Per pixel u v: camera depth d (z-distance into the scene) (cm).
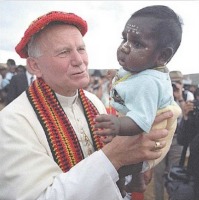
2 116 165
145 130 133
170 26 135
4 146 156
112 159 147
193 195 220
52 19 160
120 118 132
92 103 196
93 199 146
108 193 147
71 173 149
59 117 171
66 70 163
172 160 311
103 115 130
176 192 226
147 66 138
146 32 134
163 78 140
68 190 144
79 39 166
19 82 525
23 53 179
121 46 140
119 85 141
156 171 325
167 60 141
